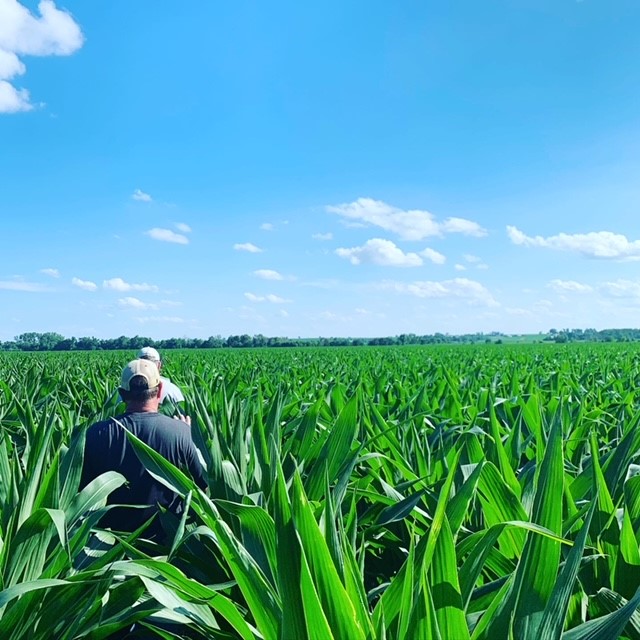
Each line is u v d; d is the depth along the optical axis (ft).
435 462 15.40
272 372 63.93
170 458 14.57
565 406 21.56
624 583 8.77
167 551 11.88
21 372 62.03
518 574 6.70
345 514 13.26
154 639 11.50
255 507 8.91
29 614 8.78
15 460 11.92
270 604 7.49
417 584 6.66
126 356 139.74
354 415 14.24
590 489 12.88
